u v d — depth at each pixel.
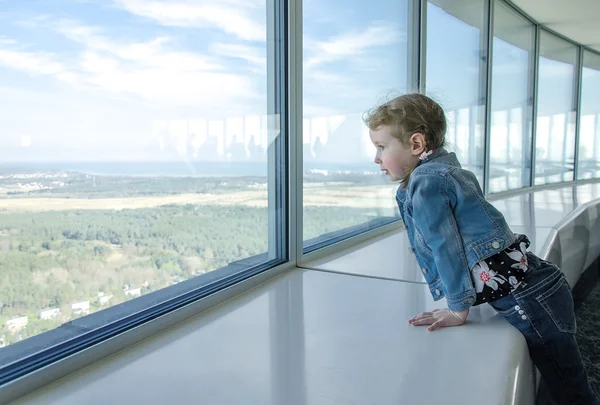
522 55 4.42
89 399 0.75
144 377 0.83
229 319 1.12
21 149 0.81
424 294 1.32
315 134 1.85
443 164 1.08
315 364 0.87
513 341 0.97
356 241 2.07
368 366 0.86
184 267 1.23
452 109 3.21
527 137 4.67
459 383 0.79
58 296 0.89
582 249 2.82
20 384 0.76
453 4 3.10
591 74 5.83
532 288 1.02
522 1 3.95
